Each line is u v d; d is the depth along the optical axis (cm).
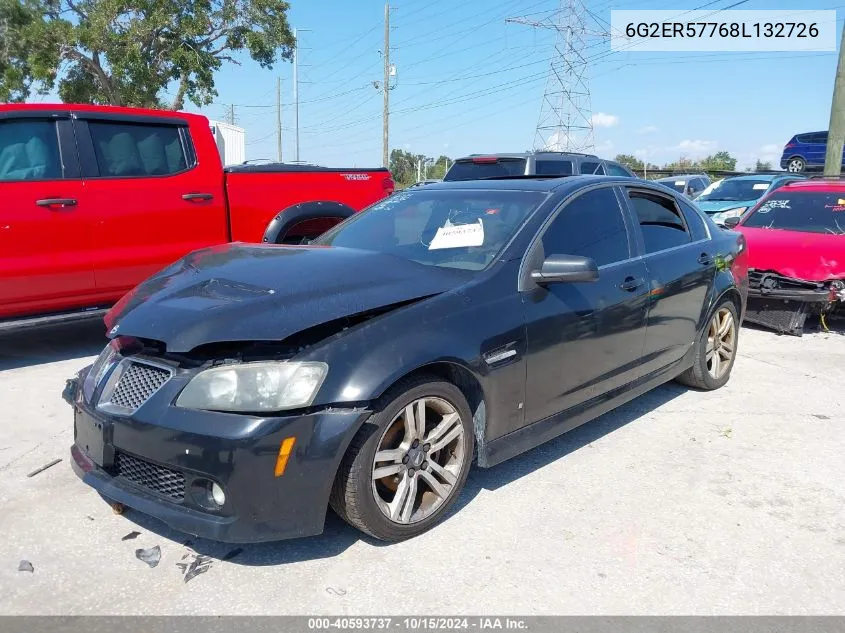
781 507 376
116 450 316
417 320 332
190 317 313
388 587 300
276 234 704
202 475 290
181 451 292
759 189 1462
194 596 293
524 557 324
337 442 297
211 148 681
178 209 648
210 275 363
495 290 366
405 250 417
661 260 483
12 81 2894
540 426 395
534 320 376
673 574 313
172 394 301
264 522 292
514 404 372
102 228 608
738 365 657
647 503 378
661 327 481
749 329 824
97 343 691
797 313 766
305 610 284
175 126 661
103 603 288
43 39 2756
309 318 309
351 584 302
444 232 418
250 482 287
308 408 296
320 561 318
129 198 621
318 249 415
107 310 621
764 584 307
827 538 346
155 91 2897
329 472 298
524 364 372
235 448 285
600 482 402
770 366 655
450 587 300
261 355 306
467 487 393
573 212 430
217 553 324
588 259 371
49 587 298
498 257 381
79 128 605
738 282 568
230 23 2925
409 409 323
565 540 339
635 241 471
